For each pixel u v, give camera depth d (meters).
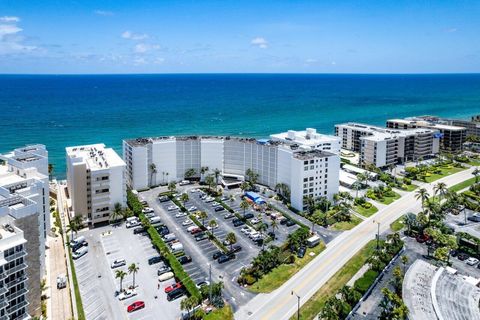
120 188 171.25
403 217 166.38
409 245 147.62
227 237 142.50
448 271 124.44
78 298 112.62
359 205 189.12
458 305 106.69
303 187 181.62
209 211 184.38
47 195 146.50
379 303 110.69
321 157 184.75
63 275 122.25
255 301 112.69
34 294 102.44
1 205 102.75
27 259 99.94
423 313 103.38
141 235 157.88
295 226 166.00
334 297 105.19
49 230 149.62
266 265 128.50
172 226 167.38
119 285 121.06
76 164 162.25
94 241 151.75
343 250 143.25
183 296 115.31
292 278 124.69
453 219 173.00
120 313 107.19
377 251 133.25
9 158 145.00
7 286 90.06
